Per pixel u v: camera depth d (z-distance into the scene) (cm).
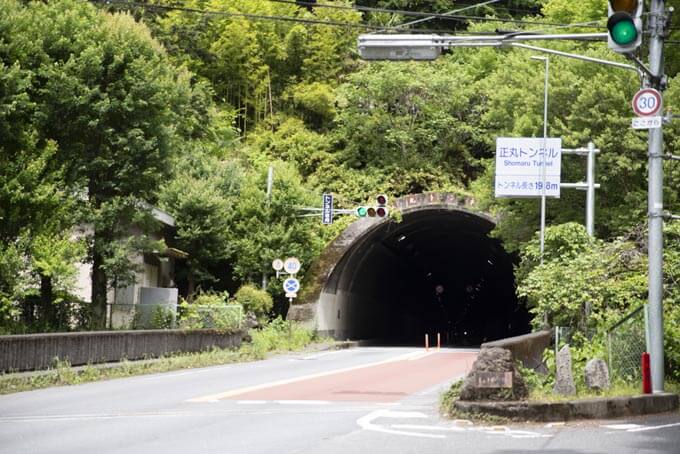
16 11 2938
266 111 6294
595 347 1845
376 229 4897
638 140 3328
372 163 5716
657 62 1540
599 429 1251
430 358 3369
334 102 6044
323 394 1825
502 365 1379
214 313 3506
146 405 1612
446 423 1320
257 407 1567
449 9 6444
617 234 3388
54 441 1150
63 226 2822
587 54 3594
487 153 5834
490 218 4703
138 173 3116
